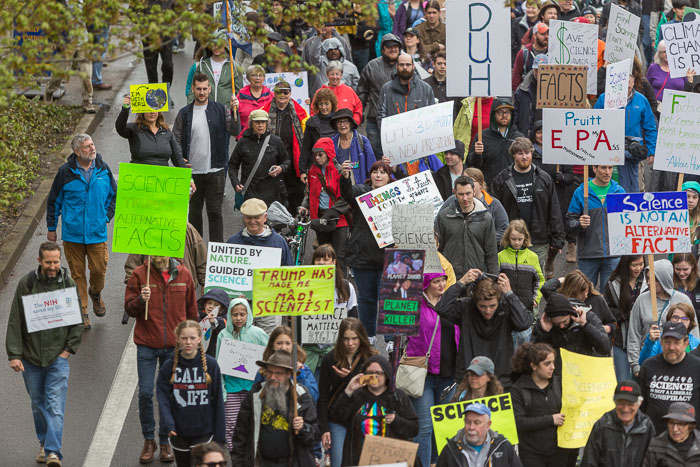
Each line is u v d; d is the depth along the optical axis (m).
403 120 23.50
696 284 19.20
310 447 14.96
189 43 40.78
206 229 26.83
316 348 17.88
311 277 14.96
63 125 31.56
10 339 17.19
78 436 18.28
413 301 15.36
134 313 17.70
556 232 22.86
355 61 35.47
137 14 15.80
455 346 17.02
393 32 35.16
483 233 19.98
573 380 15.30
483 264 20.06
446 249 20.17
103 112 33.59
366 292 20.98
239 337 17.16
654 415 15.89
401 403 15.11
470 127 26.30
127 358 21.00
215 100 28.12
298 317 18.19
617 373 18.50
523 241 19.59
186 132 24.47
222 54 28.30
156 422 18.70
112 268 24.98
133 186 17.92
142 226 17.88
